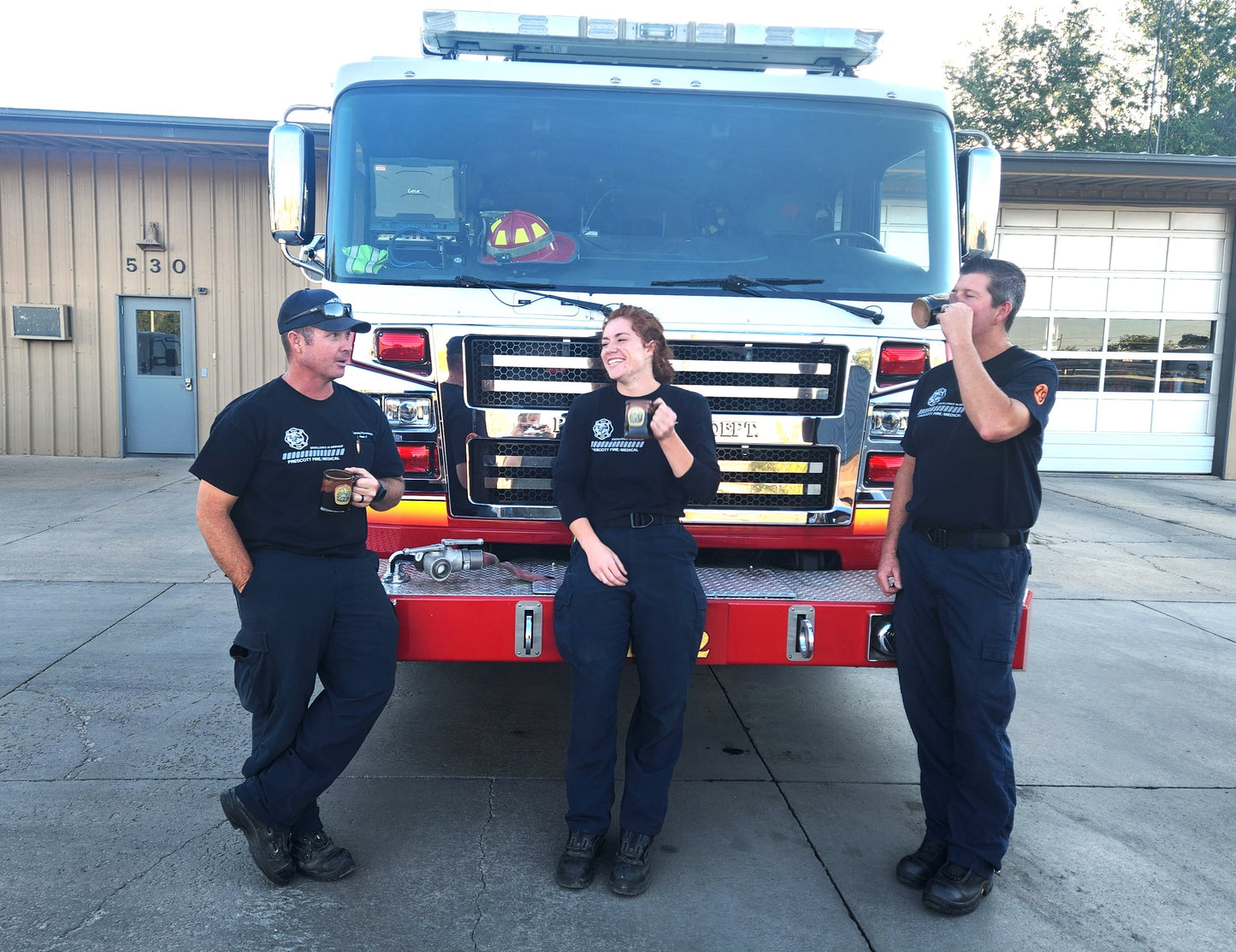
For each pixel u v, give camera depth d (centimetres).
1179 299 1223
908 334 328
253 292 1138
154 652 480
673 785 354
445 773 358
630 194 341
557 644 284
